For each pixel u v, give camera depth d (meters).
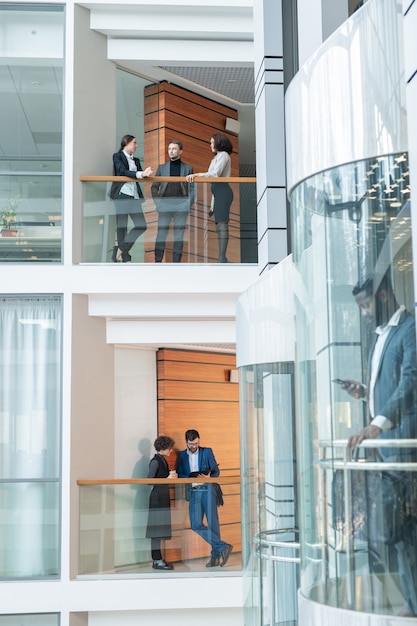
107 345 12.30
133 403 13.60
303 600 4.26
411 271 3.74
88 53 12.50
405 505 3.69
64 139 12.01
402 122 3.80
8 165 11.97
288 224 9.40
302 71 4.42
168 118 14.20
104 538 11.25
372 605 3.77
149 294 11.80
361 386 3.88
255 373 7.64
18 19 12.33
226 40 13.07
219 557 11.14
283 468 7.12
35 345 11.70
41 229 11.78
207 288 11.61
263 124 9.64
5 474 11.50
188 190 11.77
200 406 14.67
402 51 3.84
